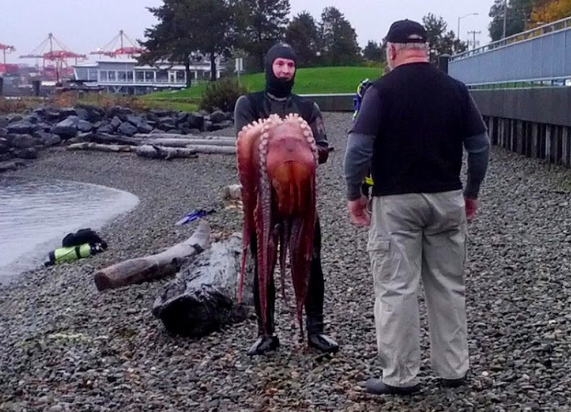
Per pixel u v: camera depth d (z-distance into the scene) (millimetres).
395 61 5559
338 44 102688
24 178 30016
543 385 5699
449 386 5684
